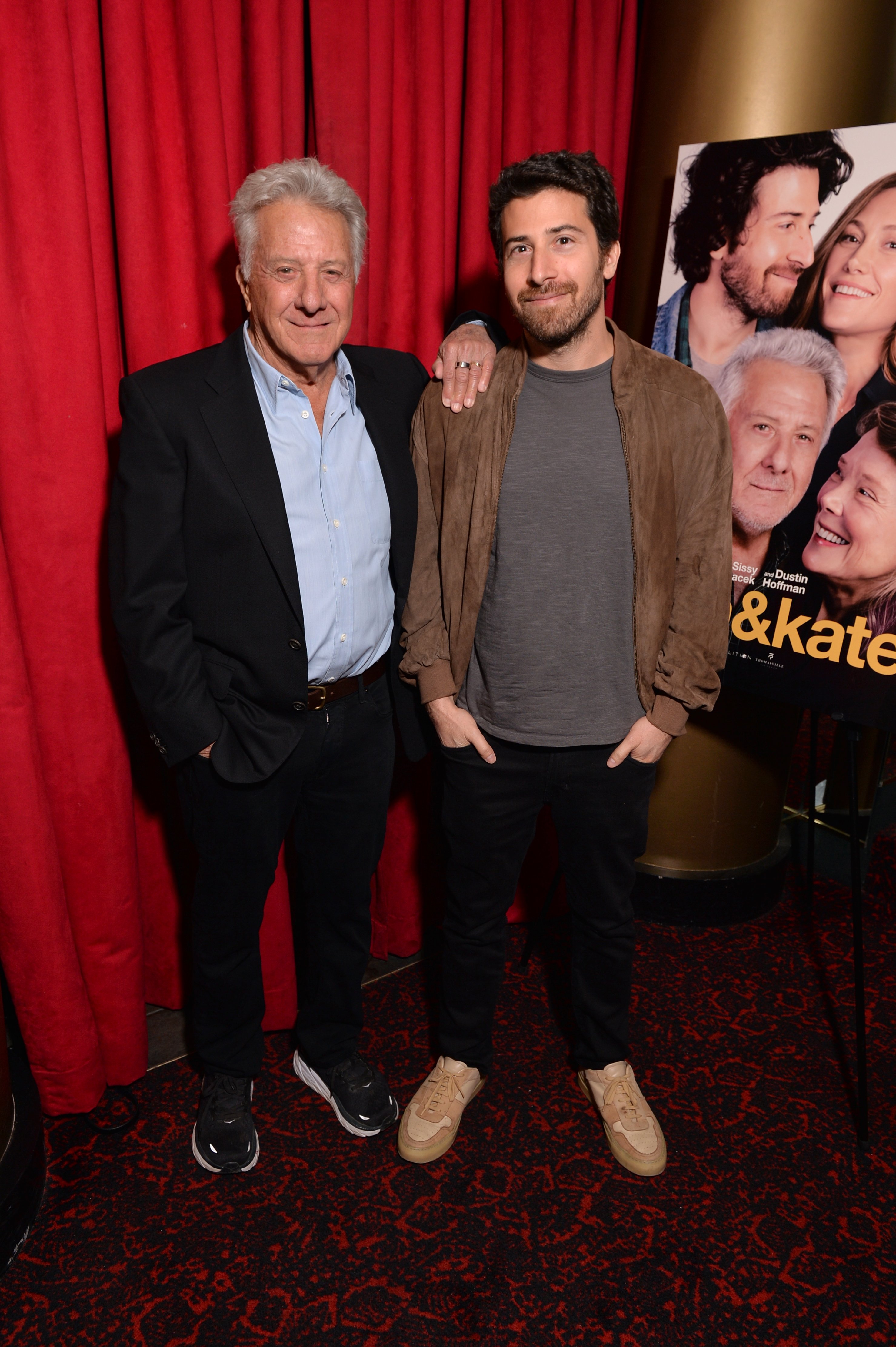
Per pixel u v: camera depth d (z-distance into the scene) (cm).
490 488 137
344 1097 162
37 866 147
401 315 183
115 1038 166
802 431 159
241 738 135
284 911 182
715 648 143
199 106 143
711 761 213
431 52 167
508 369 138
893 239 145
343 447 136
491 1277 136
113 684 154
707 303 167
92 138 138
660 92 189
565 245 124
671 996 198
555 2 183
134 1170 153
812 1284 136
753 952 214
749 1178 154
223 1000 152
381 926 210
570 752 144
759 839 226
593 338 133
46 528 140
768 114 180
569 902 159
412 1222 145
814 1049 184
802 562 162
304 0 157
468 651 146
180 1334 127
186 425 124
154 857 177
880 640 154
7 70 123
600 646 140
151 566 126
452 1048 162
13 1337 127
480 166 185
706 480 139
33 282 131
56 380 135
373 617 143
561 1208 148
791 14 174
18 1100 148
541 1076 175
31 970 152
